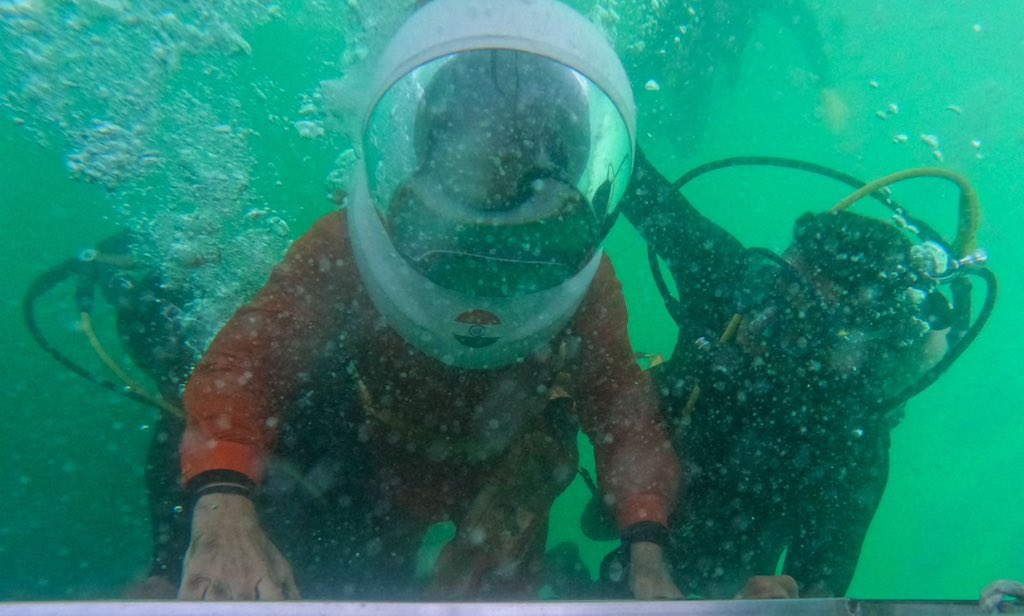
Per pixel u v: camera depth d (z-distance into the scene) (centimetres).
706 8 243
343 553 92
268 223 132
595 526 133
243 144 137
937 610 40
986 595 41
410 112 54
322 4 147
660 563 66
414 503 87
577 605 35
